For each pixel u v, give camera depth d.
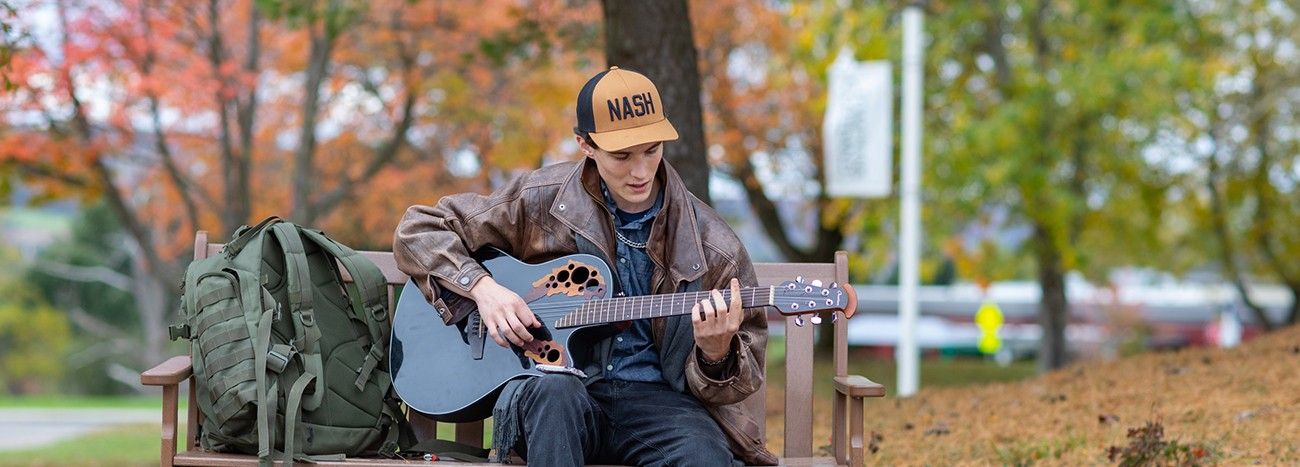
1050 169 12.27
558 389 3.07
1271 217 15.41
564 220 3.38
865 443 5.19
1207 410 4.86
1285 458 4.09
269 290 3.33
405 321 3.44
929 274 14.56
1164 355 6.46
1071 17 12.82
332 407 3.29
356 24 10.34
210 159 12.38
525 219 3.43
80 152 9.79
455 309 3.38
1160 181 13.87
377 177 12.73
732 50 13.22
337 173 13.27
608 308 3.25
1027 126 12.04
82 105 9.70
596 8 9.31
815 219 15.78
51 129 9.72
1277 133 14.73
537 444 3.04
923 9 13.12
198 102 10.23
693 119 5.53
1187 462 4.00
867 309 25.80
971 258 14.13
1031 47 12.95
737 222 16.12
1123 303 23.88
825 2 12.57
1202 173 14.72
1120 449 4.07
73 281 29.94
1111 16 12.32
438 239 3.39
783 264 3.78
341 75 11.66
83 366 30.22
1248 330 23.55
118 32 9.46
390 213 13.30
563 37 8.64
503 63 8.65
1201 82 12.16
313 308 3.34
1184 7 12.88
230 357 3.19
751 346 3.24
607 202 3.42
